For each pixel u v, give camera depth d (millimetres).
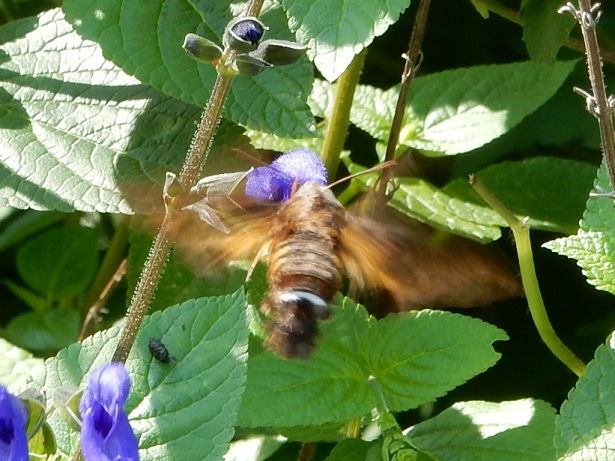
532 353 445
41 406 302
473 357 374
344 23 321
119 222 445
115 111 389
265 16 378
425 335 375
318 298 329
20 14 447
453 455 369
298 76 369
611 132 320
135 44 371
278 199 349
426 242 338
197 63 370
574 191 438
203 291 398
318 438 389
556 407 434
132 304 323
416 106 440
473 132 433
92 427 298
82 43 398
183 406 335
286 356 328
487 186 439
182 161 381
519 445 368
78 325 435
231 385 337
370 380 373
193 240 345
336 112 418
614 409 333
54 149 381
